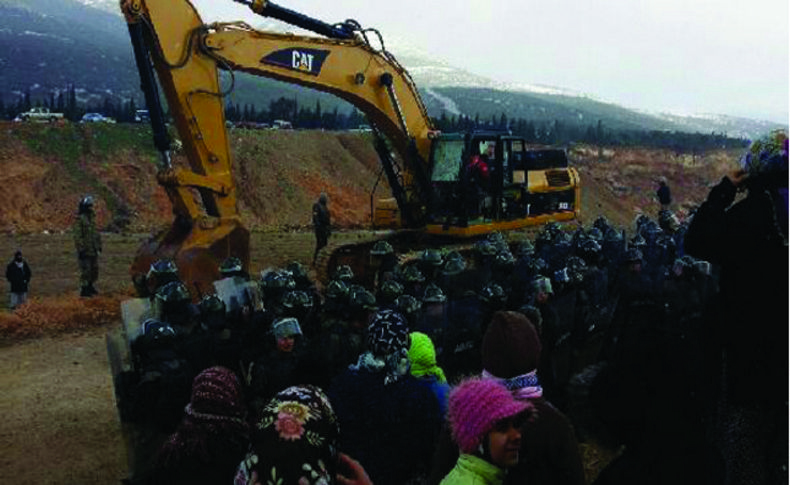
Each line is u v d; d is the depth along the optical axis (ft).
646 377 12.21
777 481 10.55
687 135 368.07
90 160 168.45
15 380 40.78
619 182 253.65
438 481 12.03
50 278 71.72
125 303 30.22
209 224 47.60
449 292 36.47
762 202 10.64
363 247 55.16
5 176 154.61
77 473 29.14
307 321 29.17
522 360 11.81
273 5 50.06
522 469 11.32
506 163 61.00
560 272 33.55
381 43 55.98
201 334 26.66
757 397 10.82
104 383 40.40
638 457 12.26
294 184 182.09
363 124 292.20
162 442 23.00
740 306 10.85
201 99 48.01
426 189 57.57
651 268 42.65
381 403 16.62
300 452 9.74
